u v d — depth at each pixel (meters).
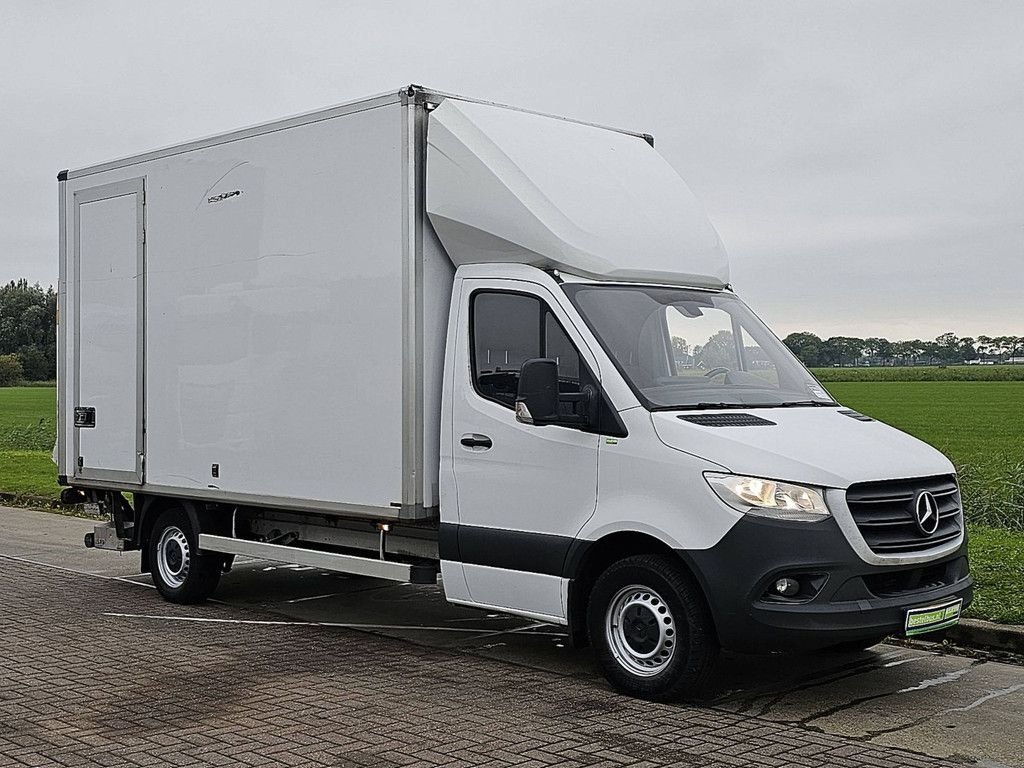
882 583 7.05
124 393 10.98
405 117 8.38
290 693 7.62
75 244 11.58
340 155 8.86
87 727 6.84
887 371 57.44
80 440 11.52
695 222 8.91
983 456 21.91
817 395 8.41
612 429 7.46
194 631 9.66
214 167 10.00
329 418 8.93
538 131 8.58
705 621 7.11
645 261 8.27
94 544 11.72
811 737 6.70
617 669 7.49
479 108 8.45
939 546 7.32
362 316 8.66
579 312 7.74
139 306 10.79
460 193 8.20
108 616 10.31
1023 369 57.41
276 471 9.40
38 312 88.56
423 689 7.73
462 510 8.20
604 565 7.75
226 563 10.94
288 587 11.81
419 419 8.36
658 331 7.94
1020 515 14.40
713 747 6.46
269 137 9.47
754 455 6.96
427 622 10.09
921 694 7.68
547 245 7.88
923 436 27.36
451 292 8.52
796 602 6.83
